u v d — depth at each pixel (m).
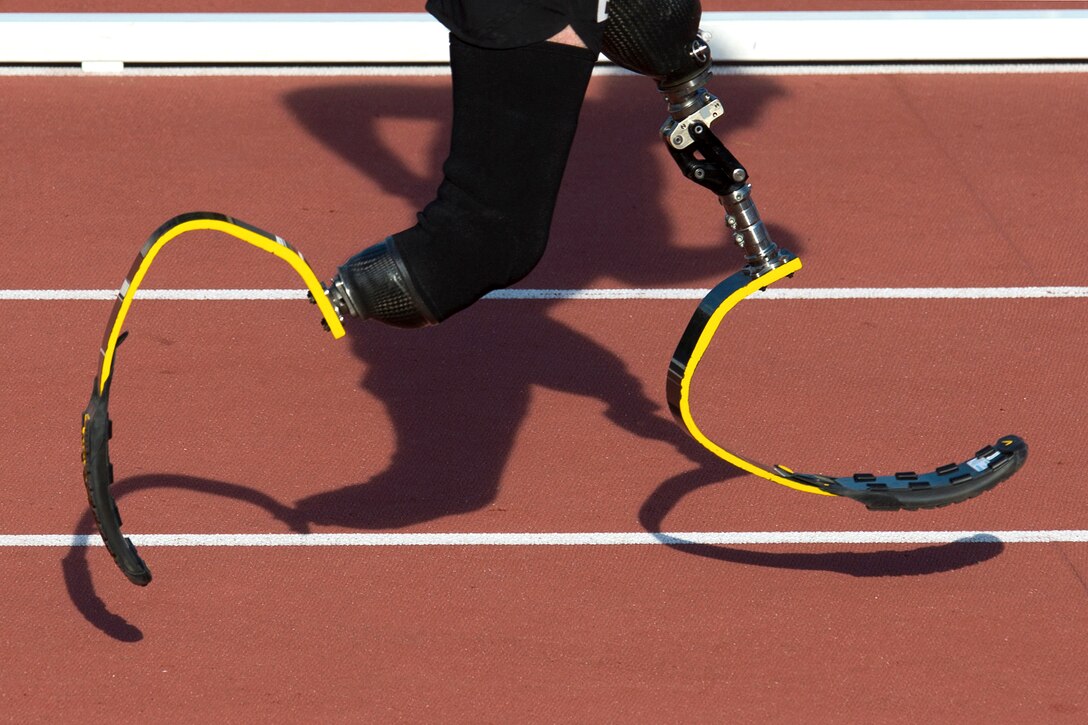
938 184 24.56
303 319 20.42
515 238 12.20
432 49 28.17
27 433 17.86
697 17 12.16
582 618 15.01
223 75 28.22
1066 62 28.89
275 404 18.52
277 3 30.25
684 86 12.52
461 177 11.97
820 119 26.78
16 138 25.61
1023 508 16.77
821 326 20.41
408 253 12.16
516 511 16.62
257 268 21.73
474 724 13.60
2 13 28.52
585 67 11.70
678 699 13.95
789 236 22.86
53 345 19.69
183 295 20.95
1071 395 18.94
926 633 14.84
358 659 14.42
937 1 30.89
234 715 13.70
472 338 19.95
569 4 11.39
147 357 19.42
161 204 23.58
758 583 15.54
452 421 18.20
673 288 21.36
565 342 19.91
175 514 16.45
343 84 27.92
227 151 25.39
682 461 17.48
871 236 22.92
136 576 12.75
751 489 17.00
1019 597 15.39
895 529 16.41
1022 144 25.97
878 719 13.73
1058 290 21.48
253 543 16.03
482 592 15.37
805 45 28.41
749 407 18.55
